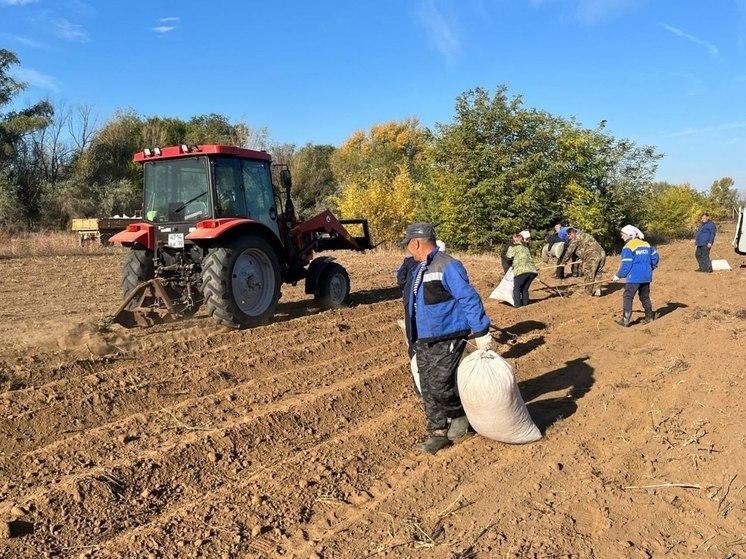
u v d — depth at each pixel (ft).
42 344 22.18
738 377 19.27
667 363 21.17
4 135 98.43
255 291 26.55
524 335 26.21
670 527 10.93
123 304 24.64
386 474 13.17
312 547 10.19
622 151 84.64
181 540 10.32
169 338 23.97
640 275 27.58
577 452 14.07
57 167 103.91
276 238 27.76
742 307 32.68
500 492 12.16
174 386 18.07
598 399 17.66
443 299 13.80
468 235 76.02
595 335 26.27
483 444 14.51
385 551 10.07
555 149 76.95
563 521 11.02
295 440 14.96
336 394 17.49
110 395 16.78
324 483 12.54
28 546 10.12
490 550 10.09
